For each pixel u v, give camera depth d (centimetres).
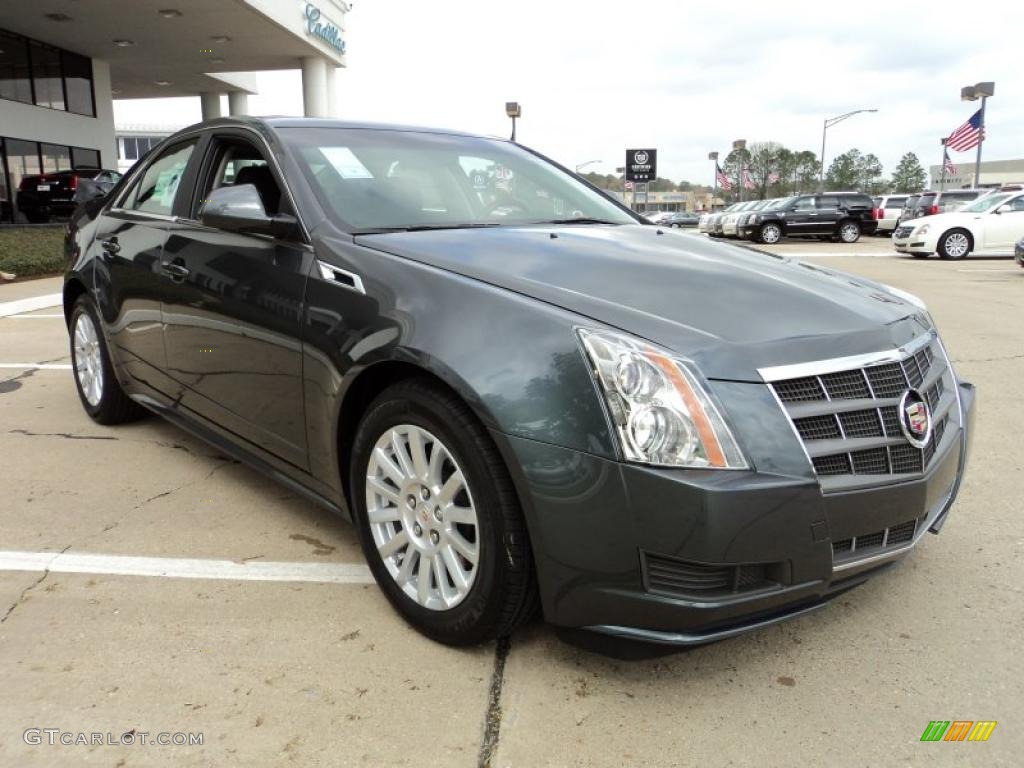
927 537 314
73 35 2167
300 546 302
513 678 223
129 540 305
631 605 199
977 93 3434
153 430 443
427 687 218
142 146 5644
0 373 578
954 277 1340
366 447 251
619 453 195
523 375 206
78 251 445
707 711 210
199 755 191
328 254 267
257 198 286
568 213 350
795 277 264
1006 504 347
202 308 320
